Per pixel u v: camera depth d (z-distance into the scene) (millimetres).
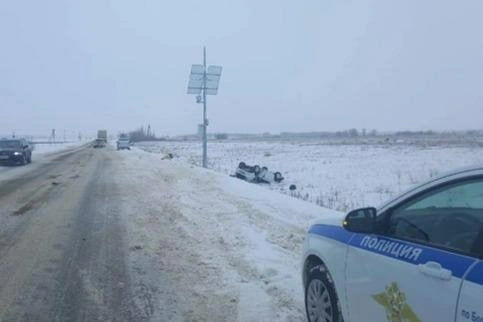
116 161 37625
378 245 3947
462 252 3156
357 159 38906
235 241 9250
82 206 13977
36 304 6070
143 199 15375
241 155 51656
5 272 7410
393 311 3600
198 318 5570
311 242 5043
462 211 3473
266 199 14922
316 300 4898
